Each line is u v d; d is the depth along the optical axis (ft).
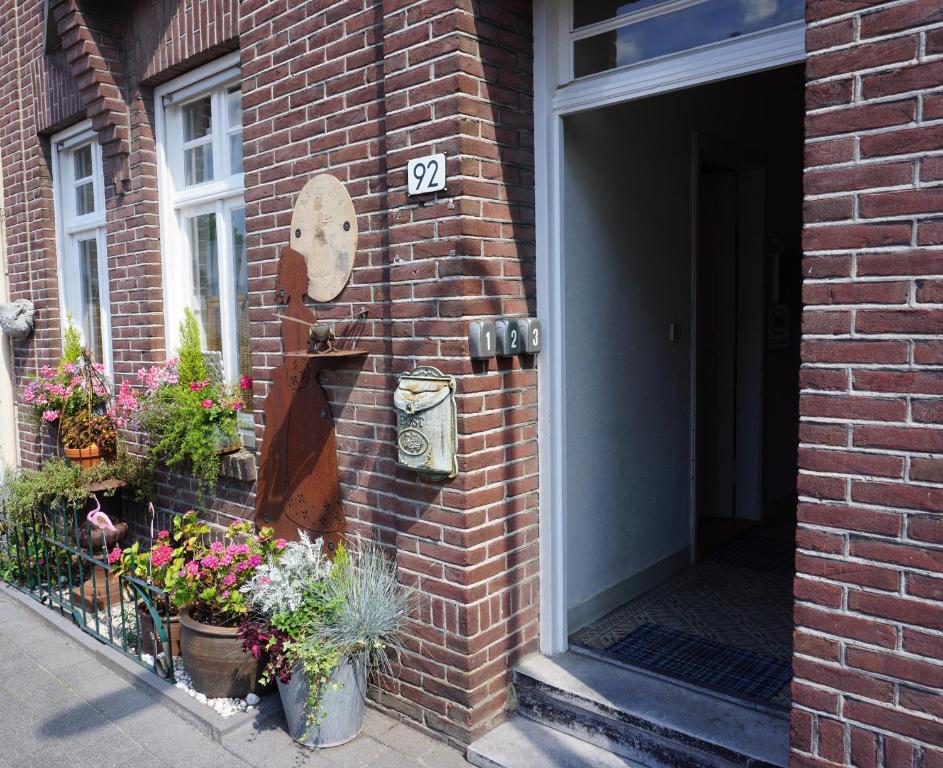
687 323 15.37
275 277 13.10
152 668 13.08
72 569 17.16
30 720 11.80
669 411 14.89
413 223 10.53
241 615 11.92
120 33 16.67
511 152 10.77
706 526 18.34
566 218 11.81
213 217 16.06
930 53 6.52
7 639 14.84
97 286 19.95
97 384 18.95
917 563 6.81
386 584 11.09
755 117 17.78
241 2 13.16
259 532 13.58
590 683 10.76
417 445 10.39
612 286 13.06
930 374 6.65
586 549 12.72
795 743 7.61
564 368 11.53
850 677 7.22
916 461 6.76
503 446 10.84
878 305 6.86
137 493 16.97
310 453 12.59
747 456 18.79
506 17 10.59
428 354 10.49
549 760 10.09
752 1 9.34
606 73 10.57
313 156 12.18
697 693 10.47
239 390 15.26
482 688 10.69
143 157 16.56
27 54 20.26
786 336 19.69
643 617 13.12
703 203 18.40
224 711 11.60
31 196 20.97
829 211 7.07
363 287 11.58
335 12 11.60
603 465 13.07
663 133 14.33
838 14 6.93
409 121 10.44
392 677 11.49
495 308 10.60
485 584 10.66
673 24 10.02
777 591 14.42
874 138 6.81
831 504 7.22
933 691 6.80
